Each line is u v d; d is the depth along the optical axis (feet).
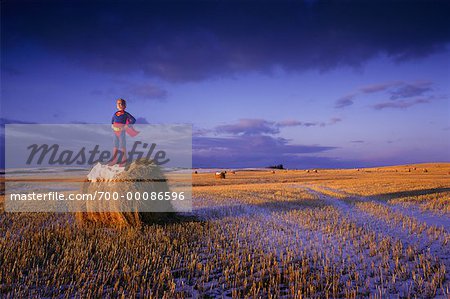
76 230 30.96
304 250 25.76
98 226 32.09
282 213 41.91
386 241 27.32
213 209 45.96
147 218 32.17
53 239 27.84
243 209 45.93
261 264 22.34
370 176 163.43
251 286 18.90
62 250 24.89
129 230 29.81
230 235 30.27
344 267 22.11
